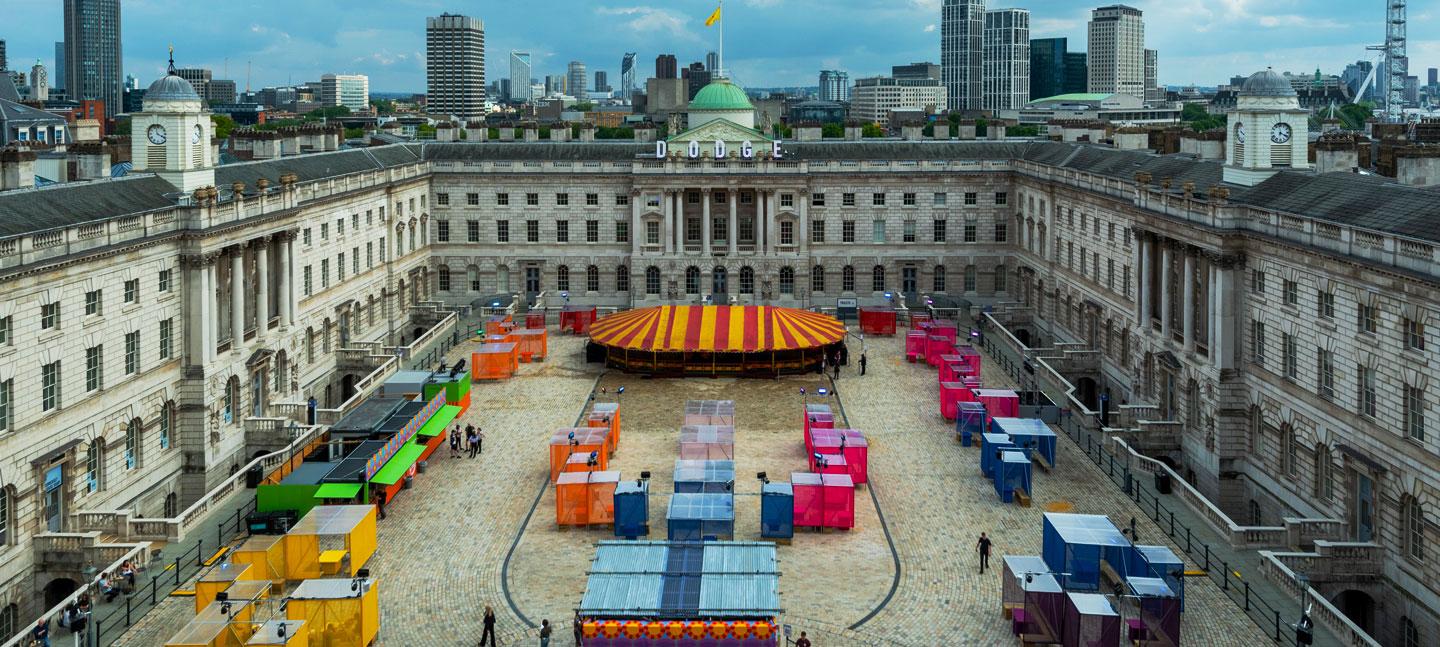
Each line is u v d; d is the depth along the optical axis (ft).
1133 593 211.61
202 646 194.49
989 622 226.79
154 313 304.09
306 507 272.31
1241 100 337.52
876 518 281.33
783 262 543.39
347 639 209.97
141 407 297.94
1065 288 468.34
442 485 306.76
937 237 549.54
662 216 541.34
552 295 554.46
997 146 559.38
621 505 266.57
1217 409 309.63
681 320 443.73
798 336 431.02
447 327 497.46
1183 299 333.42
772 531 264.93
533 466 322.34
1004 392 359.66
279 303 373.20
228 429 334.03
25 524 254.68
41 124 642.22
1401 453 238.48
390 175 491.72
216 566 235.40
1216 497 311.88
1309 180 307.99
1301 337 278.26
